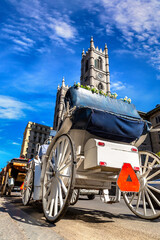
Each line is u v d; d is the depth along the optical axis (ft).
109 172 11.66
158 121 96.43
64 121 10.39
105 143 10.12
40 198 11.07
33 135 242.78
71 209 15.65
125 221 11.00
